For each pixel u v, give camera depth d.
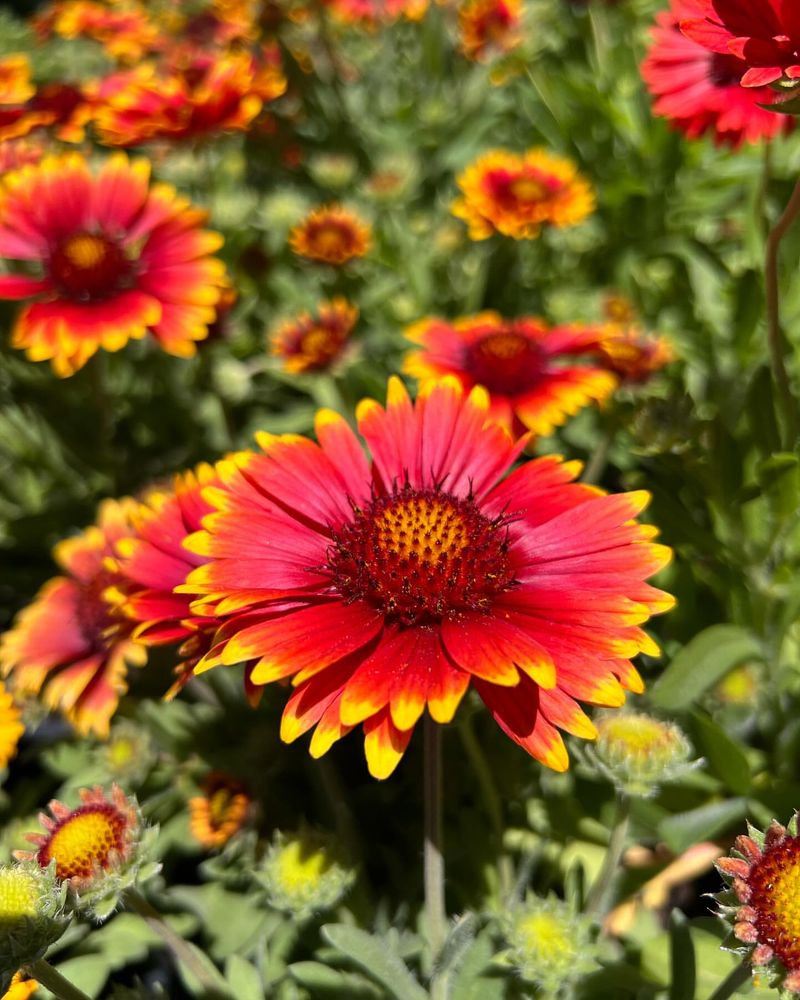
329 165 0.58
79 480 0.45
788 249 0.37
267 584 0.27
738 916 0.25
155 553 0.31
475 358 0.36
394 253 0.52
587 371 0.36
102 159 0.56
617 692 0.26
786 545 0.37
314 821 0.36
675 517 0.35
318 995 0.30
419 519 0.28
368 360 0.45
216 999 0.30
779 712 0.36
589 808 0.34
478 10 0.64
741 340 0.38
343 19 0.66
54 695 0.34
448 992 0.30
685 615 0.36
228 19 0.65
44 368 0.45
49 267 0.37
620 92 0.52
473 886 0.34
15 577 0.44
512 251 0.48
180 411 0.47
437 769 0.28
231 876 0.34
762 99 0.33
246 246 0.50
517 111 0.62
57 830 0.28
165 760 0.37
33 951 0.26
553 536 0.29
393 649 0.27
